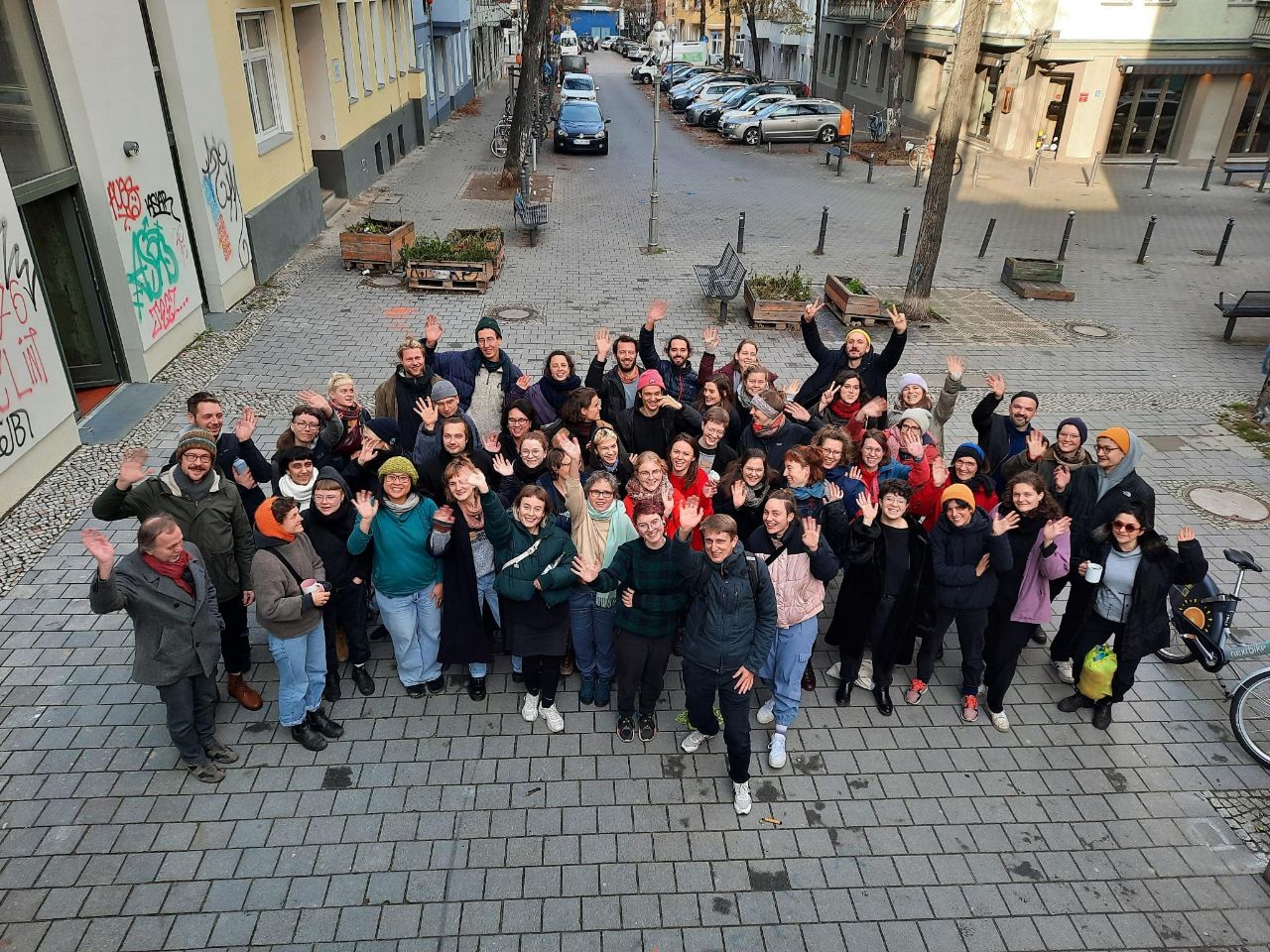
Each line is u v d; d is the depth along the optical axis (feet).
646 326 25.12
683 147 100.12
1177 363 40.81
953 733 19.06
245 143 44.86
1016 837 16.55
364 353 37.76
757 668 15.92
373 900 14.79
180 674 15.71
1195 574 17.43
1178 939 14.74
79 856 15.38
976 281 52.75
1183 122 90.63
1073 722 19.51
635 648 17.04
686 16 241.76
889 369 25.53
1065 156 92.63
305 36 59.88
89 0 29.78
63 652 20.17
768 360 39.04
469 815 16.46
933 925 14.79
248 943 14.03
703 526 15.51
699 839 16.20
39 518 25.02
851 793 17.37
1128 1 84.17
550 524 17.22
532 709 18.72
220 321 40.47
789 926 14.66
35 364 26.32
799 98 104.63
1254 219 69.51
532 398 23.32
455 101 124.26
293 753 17.69
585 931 14.43
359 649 18.92
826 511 18.22
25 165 27.53
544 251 55.36
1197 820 17.08
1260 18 84.48
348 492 17.78
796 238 61.31
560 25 212.84
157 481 16.92
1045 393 37.04
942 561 18.06
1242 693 18.53
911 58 115.85
